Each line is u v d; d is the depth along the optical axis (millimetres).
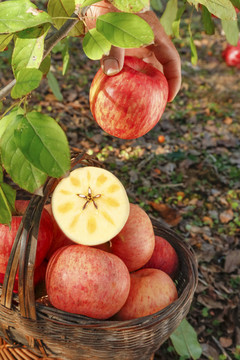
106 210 512
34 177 326
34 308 447
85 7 366
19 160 323
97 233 504
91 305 465
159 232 634
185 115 1530
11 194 388
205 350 794
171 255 596
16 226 493
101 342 457
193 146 1384
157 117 452
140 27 319
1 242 484
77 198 512
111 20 324
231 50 1877
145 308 517
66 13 400
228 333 833
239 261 989
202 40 2109
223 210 1158
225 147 1406
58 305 471
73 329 450
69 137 1302
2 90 380
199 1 328
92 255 479
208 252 1018
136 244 537
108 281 468
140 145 1344
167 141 1386
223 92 1707
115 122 443
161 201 1152
